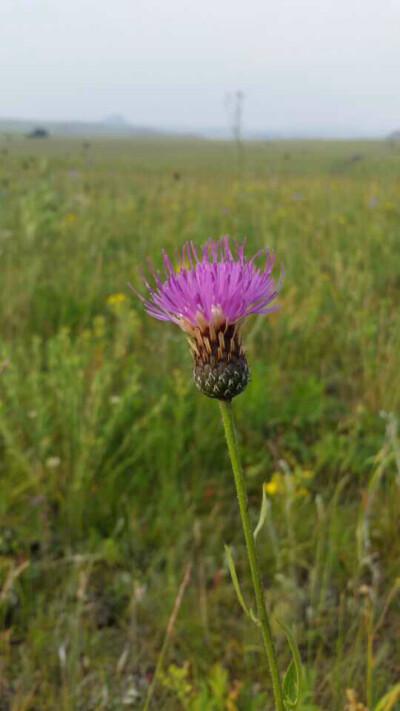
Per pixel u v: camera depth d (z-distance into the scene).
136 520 0.52
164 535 0.50
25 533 0.50
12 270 0.90
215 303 0.23
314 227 1.19
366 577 0.47
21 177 1.63
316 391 0.65
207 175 2.47
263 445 0.62
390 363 0.66
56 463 0.54
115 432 0.58
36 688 0.39
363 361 0.71
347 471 0.57
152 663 0.42
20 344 0.72
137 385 0.60
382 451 0.39
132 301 0.89
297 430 0.65
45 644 0.42
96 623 0.44
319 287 0.85
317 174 2.73
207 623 0.44
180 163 6.17
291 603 0.43
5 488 0.52
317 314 0.83
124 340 0.67
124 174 2.92
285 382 0.72
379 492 0.54
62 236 1.10
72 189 1.55
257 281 0.23
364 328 0.71
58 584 0.47
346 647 0.41
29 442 0.58
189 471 0.58
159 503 0.53
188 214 1.41
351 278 0.82
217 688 0.36
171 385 0.63
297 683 0.20
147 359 0.72
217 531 0.51
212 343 0.22
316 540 0.48
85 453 0.52
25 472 0.54
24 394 0.61
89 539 0.50
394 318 0.79
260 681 0.40
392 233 1.12
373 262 1.00
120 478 0.55
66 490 0.54
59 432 0.59
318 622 0.42
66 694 0.38
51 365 0.60
